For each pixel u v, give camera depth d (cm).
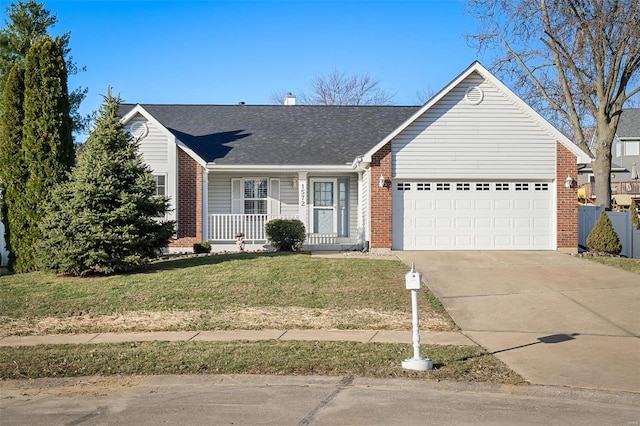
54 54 1730
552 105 2745
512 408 705
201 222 2234
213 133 2514
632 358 934
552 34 2531
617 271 1652
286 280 1484
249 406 716
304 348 985
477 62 2017
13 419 680
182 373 869
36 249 1591
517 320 1202
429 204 2058
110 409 714
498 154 2042
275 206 2405
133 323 1194
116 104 1689
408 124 2033
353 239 2386
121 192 1584
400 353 952
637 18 2317
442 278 1573
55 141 1716
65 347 1019
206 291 1401
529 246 2058
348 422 651
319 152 2353
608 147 2569
